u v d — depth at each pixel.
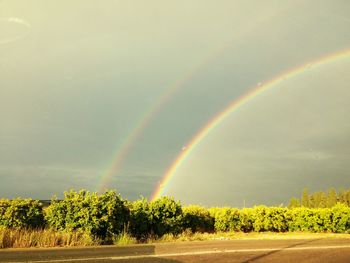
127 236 20.31
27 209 20.22
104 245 17.83
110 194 20.80
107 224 20.02
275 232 33.41
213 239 23.98
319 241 21.97
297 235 29.88
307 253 14.93
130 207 23.03
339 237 27.06
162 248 16.31
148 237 22.50
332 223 33.00
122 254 13.59
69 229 18.95
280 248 16.86
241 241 21.80
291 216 34.00
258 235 29.53
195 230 29.73
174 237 23.42
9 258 12.15
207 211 31.78
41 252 14.03
